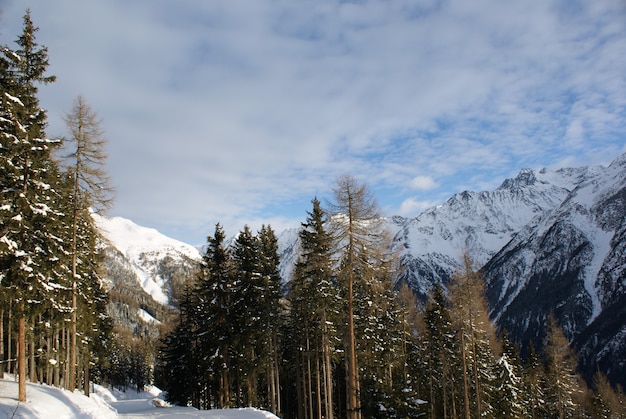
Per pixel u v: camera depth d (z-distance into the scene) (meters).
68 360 28.73
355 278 23.91
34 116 20.20
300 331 37.91
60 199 23.00
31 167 19.34
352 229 22.89
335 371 44.41
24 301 19.45
